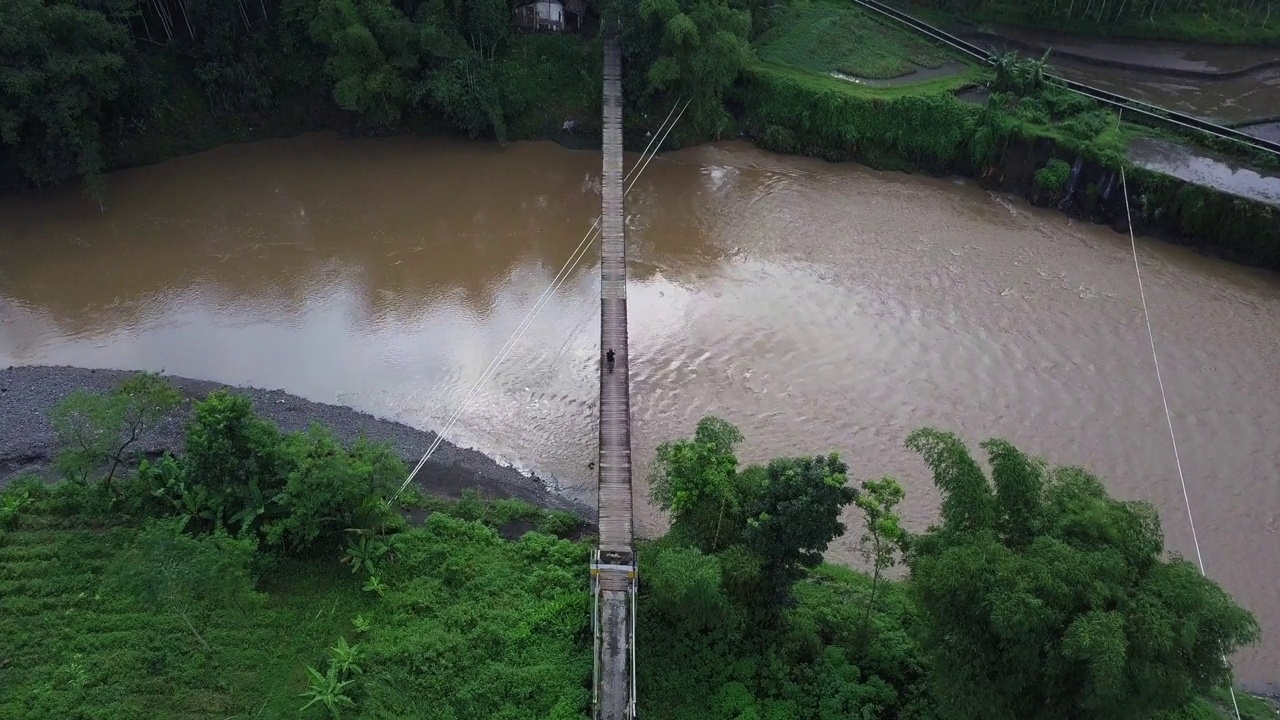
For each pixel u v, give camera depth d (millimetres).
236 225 55312
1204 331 47750
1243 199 51594
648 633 31000
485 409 43375
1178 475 40031
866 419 42594
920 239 55000
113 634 30234
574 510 38219
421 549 34219
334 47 58094
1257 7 68562
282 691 29391
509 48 63188
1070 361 45844
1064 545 25422
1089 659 23344
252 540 32531
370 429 41312
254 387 44188
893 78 63719
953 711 26734
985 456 40531
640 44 59375
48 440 38344
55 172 53844
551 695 29688
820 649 30938
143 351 46219
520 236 55500
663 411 42812
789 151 63000
